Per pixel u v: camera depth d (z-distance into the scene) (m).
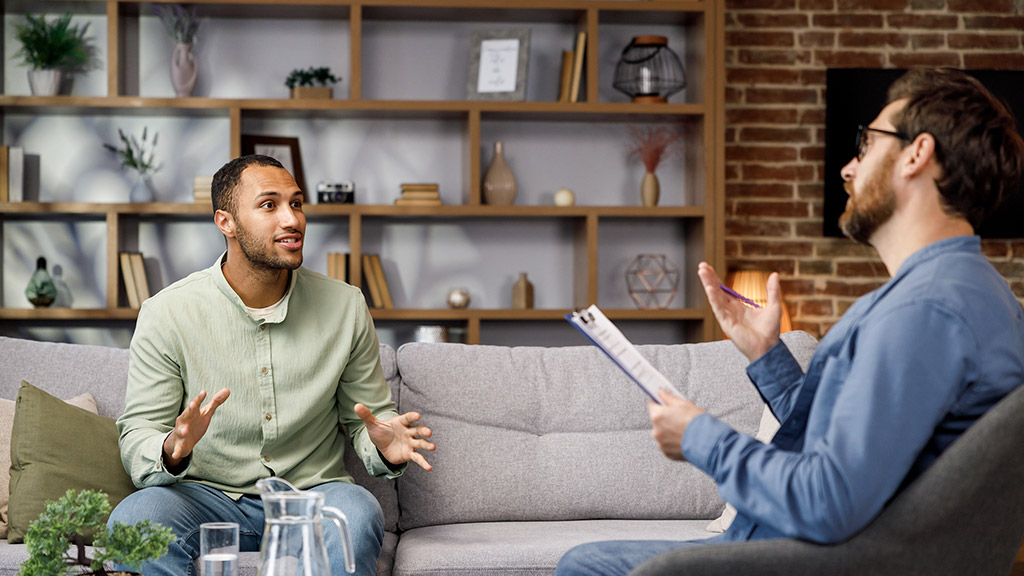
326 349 2.17
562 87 4.12
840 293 4.41
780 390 1.50
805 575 1.14
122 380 2.35
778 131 4.40
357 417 2.21
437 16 4.20
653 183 4.20
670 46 4.34
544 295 4.37
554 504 2.30
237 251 2.12
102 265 4.19
